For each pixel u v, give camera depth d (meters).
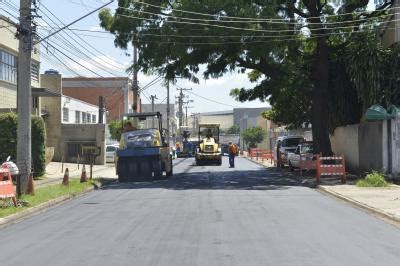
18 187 22.53
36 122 34.72
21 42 24.06
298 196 24.64
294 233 14.66
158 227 15.82
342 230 15.20
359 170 38.34
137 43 37.22
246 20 34.00
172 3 37.09
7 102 43.41
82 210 20.58
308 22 38.88
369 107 34.75
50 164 53.66
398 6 36.19
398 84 34.28
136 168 35.25
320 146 39.22
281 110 51.78
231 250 12.39
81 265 11.15
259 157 75.25
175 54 35.09
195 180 35.19
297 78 38.59
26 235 15.16
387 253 12.09
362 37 36.56
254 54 35.28
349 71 35.62
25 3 23.92
